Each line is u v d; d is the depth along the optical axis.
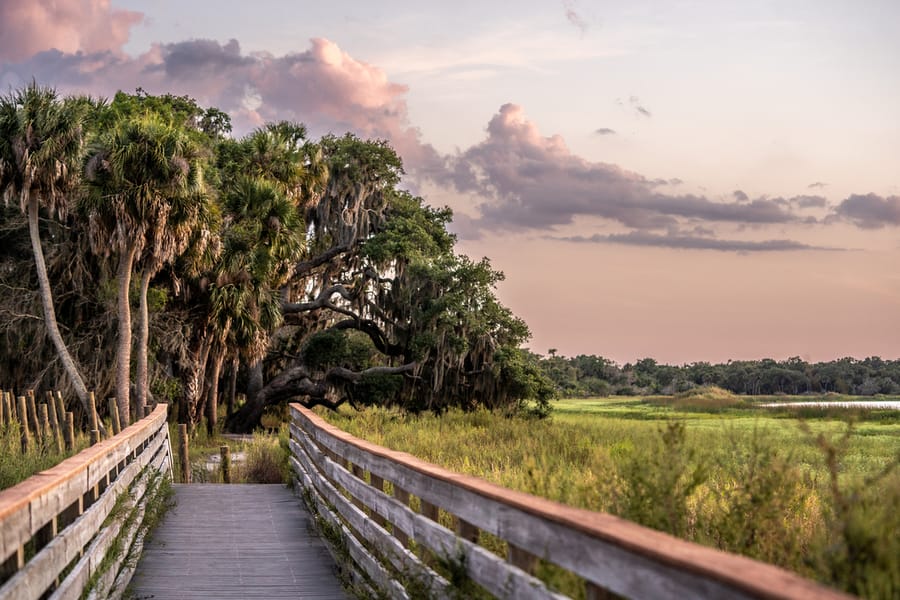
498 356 41.69
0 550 4.00
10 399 15.70
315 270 48.59
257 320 35.97
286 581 8.55
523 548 4.14
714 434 6.39
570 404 74.31
